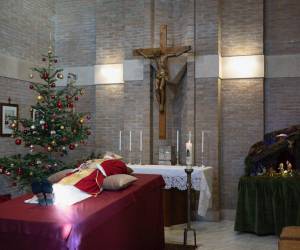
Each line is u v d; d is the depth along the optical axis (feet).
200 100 21.58
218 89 21.43
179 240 17.22
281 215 17.33
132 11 22.80
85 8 25.50
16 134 19.30
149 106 22.24
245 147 21.66
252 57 21.58
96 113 24.27
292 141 18.31
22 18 23.07
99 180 11.56
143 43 22.47
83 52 25.40
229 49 22.02
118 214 10.47
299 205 16.90
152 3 22.43
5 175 20.99
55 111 19.52
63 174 12.46
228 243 16.71
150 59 22.12
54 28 26.03
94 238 8.92
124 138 22.82
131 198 11.37
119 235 10.55
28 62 23.57
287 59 21.61
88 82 25.16
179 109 22.49
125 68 22.84
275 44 21.90
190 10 21.80
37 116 19.86
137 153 22.48
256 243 16.67
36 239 8.23
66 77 25.61
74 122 20.08
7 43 21.81
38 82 24.31
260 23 21.54
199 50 21.66
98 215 9.01
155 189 14.14
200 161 21.50
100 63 24.16
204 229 19.31
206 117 21.47
